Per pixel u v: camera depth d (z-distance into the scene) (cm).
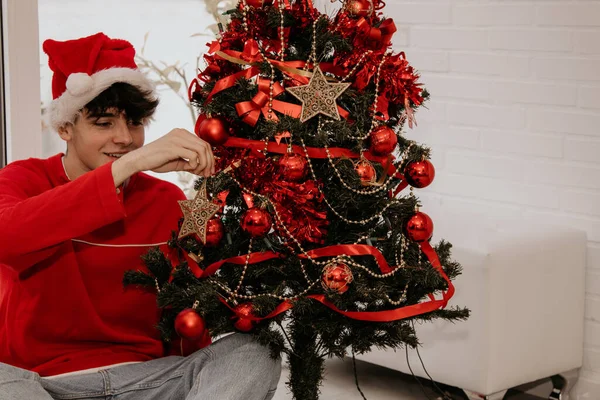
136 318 169
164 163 148
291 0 156
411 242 160
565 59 246
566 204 250
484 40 262
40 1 283
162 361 162
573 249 243
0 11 262
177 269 155
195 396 142
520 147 258
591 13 240
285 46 152
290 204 147
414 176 155
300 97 145
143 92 166
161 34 312
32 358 161
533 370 236
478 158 268
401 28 281
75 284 161
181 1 312
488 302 222
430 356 234
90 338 165
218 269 161
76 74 160
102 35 170
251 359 150
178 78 318
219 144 151
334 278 143
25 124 270
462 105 269
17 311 162
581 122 245
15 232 146
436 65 274
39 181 168
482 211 269
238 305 150
